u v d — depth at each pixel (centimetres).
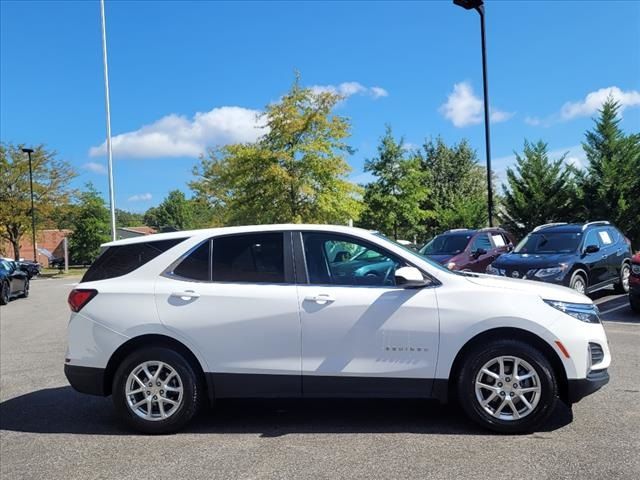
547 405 456
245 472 405
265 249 507
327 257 502
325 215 2411
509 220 2995
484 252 1488
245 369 483
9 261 2011
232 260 505
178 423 489
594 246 1209
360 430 486
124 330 492
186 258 510
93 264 529
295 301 481
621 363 691
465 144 3947
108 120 2520
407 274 471
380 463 412
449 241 1513
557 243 1233
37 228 4331
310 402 569
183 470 413
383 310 473
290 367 479
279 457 431
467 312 467
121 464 430
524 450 429
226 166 3319
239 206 2486
